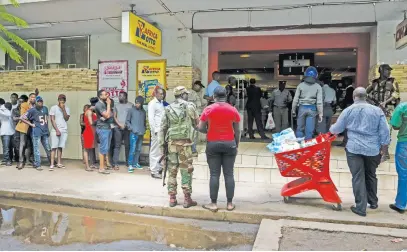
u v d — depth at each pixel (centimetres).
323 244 411
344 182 647
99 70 953
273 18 791
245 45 931
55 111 855
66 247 425
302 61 960
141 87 919
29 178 742
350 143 506
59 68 994
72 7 740
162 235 467
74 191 632
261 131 1006
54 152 852
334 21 799
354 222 481
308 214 508
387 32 779
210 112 515
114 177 753
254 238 458
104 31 927
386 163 657
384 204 555
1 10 598
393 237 434
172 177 545
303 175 543
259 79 1463
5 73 1034
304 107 711
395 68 775
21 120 849
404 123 512
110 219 530
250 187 659
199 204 555
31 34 960
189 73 883
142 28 756
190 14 775
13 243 438
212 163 529
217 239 454
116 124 836
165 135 554
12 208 582
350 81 1074
